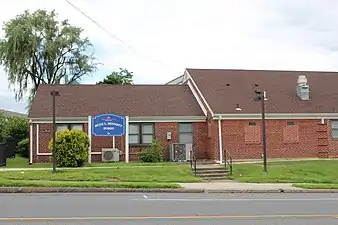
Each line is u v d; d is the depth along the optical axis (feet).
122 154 106.73
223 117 106.32
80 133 93.35
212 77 123.13
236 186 71.05
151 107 113.50
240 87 119.44
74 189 64.23
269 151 108.88
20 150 127.95
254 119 108.27
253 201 52.60
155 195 59.82
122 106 112.98
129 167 88.69
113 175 78.18
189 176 82.28
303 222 37.01
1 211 41.86
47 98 113.70
